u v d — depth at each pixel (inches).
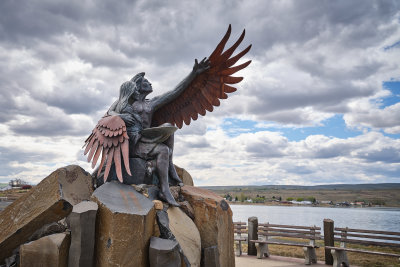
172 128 199.3
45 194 183.2
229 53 217.6
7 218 188.4
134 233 160.4
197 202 218.2
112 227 157.2
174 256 164.1
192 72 221.1
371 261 348.8
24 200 187.8
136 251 160.1
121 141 190.7
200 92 236.1
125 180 198.2
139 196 185.9
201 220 214.7
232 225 235.9
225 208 226.4
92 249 158.6
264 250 365.7
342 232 326.3
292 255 384.5
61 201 176.9
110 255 154.4
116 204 168.6
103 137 195.8
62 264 156.5
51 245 158.4
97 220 166.4
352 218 997.2
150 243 167.3
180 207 213.2
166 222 186.4
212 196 230.2
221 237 216.1
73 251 156.4
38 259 160.1
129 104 217.9
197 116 237.9
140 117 214.8
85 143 207.3
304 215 1194.6
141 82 224.1
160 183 204.4
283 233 368.8
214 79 231.3
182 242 190.9
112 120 195.9
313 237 335.6
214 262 201.8
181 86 225.0
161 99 226.2
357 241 310.3
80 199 188.9
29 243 163.3
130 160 201.9
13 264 181.0
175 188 221.5
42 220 180.5
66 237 160.2
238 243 384.2
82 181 196.2
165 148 207.5
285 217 1071.6
